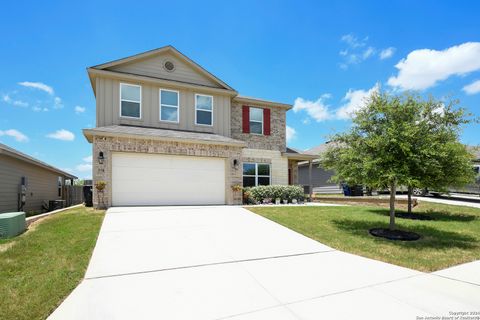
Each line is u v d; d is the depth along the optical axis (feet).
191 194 39.78
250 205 40.73
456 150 24.77
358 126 25.50
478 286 13.21
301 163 81.97
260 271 14.98
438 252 19.26
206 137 43.06
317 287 12.86
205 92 48.34
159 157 38.24
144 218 27.84
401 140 22.45
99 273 14.14
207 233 22.82
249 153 51.62
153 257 16.80
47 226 24.14
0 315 9.75
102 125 41.22
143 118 43.62
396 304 11.14
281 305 10.93
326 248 20.03
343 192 65.00
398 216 33.65
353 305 11.01
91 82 44.52
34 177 51.96
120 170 36.17
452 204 42.27
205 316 9.98
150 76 45.14
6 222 20.66
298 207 38.27
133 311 10.31
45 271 13.85
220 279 13.73
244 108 52.95
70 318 9.76
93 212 31.17
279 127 55.47
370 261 17.13
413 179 22.27
